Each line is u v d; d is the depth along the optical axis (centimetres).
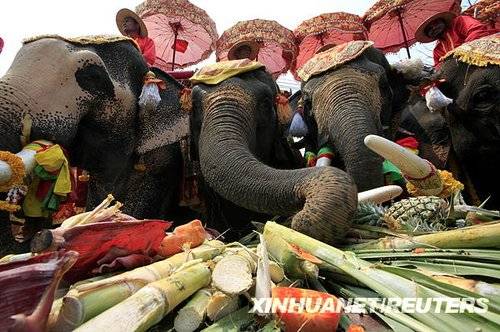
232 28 734
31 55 384
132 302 174
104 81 409
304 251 220
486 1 689
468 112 478
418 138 552
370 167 366
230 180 322
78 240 208
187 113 460
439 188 298
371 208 284
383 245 244
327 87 448
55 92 378
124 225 220
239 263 195
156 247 237
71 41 411
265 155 437
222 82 417
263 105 425
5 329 149
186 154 453
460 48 499
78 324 169
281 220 327
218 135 368
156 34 789
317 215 249
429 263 218
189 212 488
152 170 468
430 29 699
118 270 224
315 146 492
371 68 460
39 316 155
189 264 205
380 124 439
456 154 513
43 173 346
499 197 514
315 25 803
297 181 279
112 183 439
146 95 428
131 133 441
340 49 484
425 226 277
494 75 462
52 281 162
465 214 307
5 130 344
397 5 798
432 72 536
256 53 708
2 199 337
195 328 188
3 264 173
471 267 207
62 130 374
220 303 191
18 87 362
